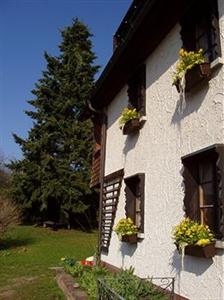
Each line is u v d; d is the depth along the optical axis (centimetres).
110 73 949
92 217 2483
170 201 633
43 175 2322
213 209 519
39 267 1241
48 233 2233
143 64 830
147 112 788
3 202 1784
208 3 566
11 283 994
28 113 2464
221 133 497
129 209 835
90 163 2398
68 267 1043
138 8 968
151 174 733
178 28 667
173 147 639
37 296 821
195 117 569
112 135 1065
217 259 468
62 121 2444
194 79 550
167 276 616
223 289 450
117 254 906
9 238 1945
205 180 557
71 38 2741
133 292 593
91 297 684
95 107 1188
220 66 515
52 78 2558
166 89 694
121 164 943
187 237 508
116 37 1191
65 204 2338
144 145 788
